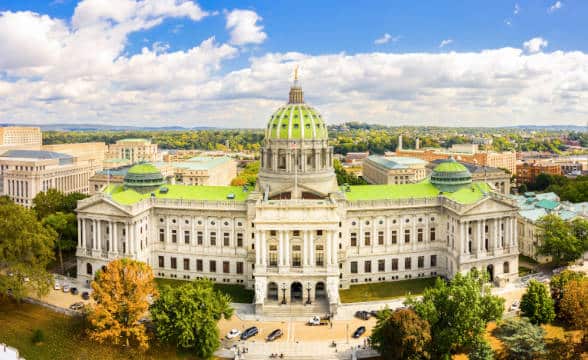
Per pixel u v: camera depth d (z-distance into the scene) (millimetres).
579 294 112500
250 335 117688
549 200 191250
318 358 108750
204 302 108375
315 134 162125
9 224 126375
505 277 149625
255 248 138000
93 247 149375
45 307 131375
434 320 105750
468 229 146250
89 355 107938
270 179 162375
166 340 106625
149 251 154750
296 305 132875
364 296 141875
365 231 152625
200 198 155625
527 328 102625
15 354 104062
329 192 156875
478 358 100812
